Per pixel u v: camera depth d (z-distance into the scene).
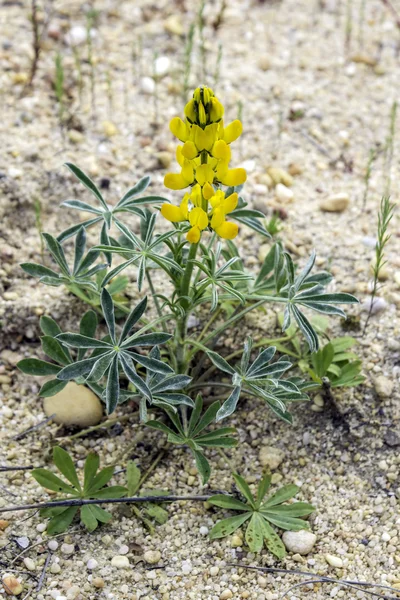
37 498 0.62
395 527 0.62
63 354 0.63
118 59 0.87
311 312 0.70
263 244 0.73
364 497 0.63
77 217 0.75
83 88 0.83
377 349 0.68
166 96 0.84
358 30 0.92
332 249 0.74
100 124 0.80
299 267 0.72
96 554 0.60
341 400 0.66
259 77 0.86
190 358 0.65
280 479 0.64
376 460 0.64
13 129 0.78
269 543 0.60
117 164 0.77
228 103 0.83
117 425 0.66
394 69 0.88
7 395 0.67
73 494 0.61
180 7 0.92
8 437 0.65
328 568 0.60
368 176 0.75
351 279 0.72
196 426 0.62
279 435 0.66
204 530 0.62
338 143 0.82
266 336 0.69
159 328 0.69
